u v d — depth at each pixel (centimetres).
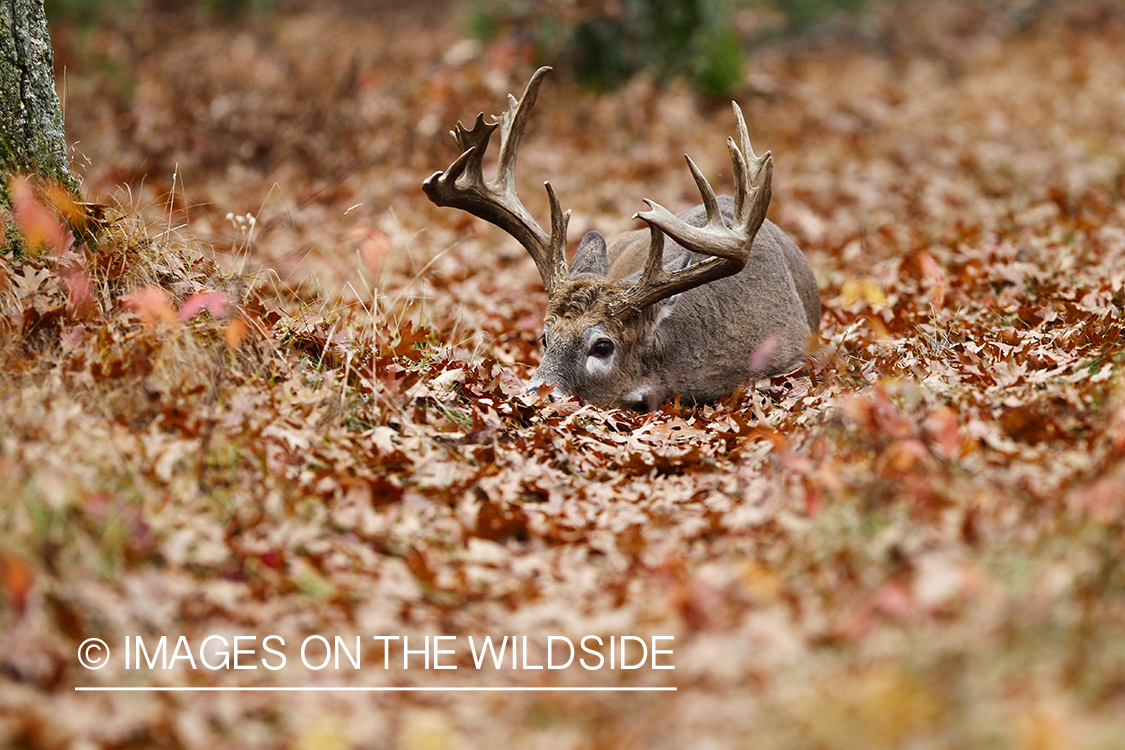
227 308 1048
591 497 941
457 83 2498
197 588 758
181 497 833
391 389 1038
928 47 3644
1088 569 695
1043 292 1417
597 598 781
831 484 816
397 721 664
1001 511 790
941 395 1027
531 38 2739
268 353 1038
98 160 2295
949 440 840
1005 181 2170
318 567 793
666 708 654
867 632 673
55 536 743
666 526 873
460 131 1217
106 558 751
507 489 924
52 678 658
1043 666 620
